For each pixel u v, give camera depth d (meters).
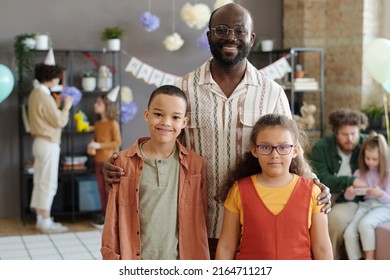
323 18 6.61
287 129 2.20
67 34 6.18
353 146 4.31
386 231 3.97
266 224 2.16
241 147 2.35
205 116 2.35
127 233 2.22
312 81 6.27
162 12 6.47
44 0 6.09
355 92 6.21
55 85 5.63
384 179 4.20
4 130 6.08
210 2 6.55
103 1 6.27
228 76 2.34
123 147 6.48
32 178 5.94
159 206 2.21
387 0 6.17
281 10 6.89
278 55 6.75
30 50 5.68
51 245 5.00
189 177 2.27
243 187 2.23
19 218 6.12
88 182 5.93
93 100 6.27
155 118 2.21
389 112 5.83
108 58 6.34
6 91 4.72
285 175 2.22
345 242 4.14
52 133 5.46
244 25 2.26
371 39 6.16
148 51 6.46
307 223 2.17
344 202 4.32
